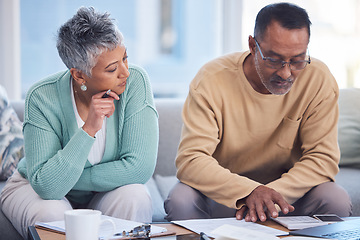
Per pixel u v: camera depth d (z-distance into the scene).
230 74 2.21
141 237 1.60
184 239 1.56
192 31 4.92
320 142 2.20
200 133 2.16
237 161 2.33
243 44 4.00
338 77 4.16
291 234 1.63
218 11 4.10
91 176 2.12
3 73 3.67
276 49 1.90
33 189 2.07
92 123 1.98
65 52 1.96
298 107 2.20
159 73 4.98
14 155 2.85
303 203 2.17
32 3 4.23
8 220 2.28
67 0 4.32
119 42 1.93
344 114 3.25
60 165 1.98
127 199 2.02
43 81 2.18
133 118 2.16
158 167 3.11
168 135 3.16
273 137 2.27
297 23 1.90
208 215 2.17
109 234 1.48
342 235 1.58
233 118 2.22
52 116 2.12
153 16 4.98
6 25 3.65
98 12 1.96
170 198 2.10
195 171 2.09
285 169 2.37
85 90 2.09
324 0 4.12
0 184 2.72
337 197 2.04
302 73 2.20
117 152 2.19
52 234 1.66
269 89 2.01
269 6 1.99
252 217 1.79
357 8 4.14
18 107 3.16
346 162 3.14
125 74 1.99
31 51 4.23
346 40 4.16
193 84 2.26
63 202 2.05
